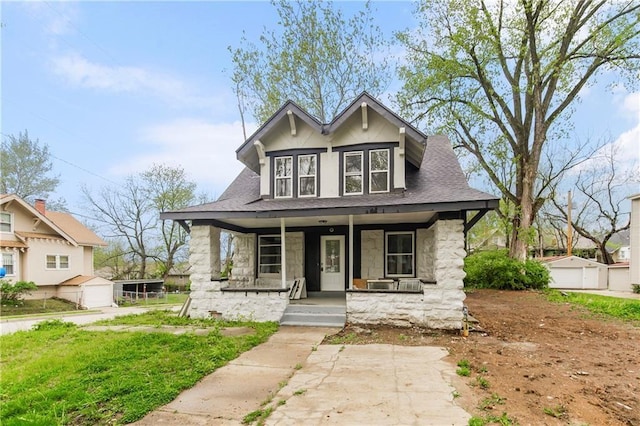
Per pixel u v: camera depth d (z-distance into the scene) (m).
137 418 3.84
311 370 5.39
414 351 6.41
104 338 7.49
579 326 8.81
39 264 20.66
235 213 9.27
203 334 7.73
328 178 10.17
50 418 3.79
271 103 18.66
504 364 5.62
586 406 4.07
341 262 11.82
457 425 3.54
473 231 30.22
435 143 13.10
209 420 3.80
